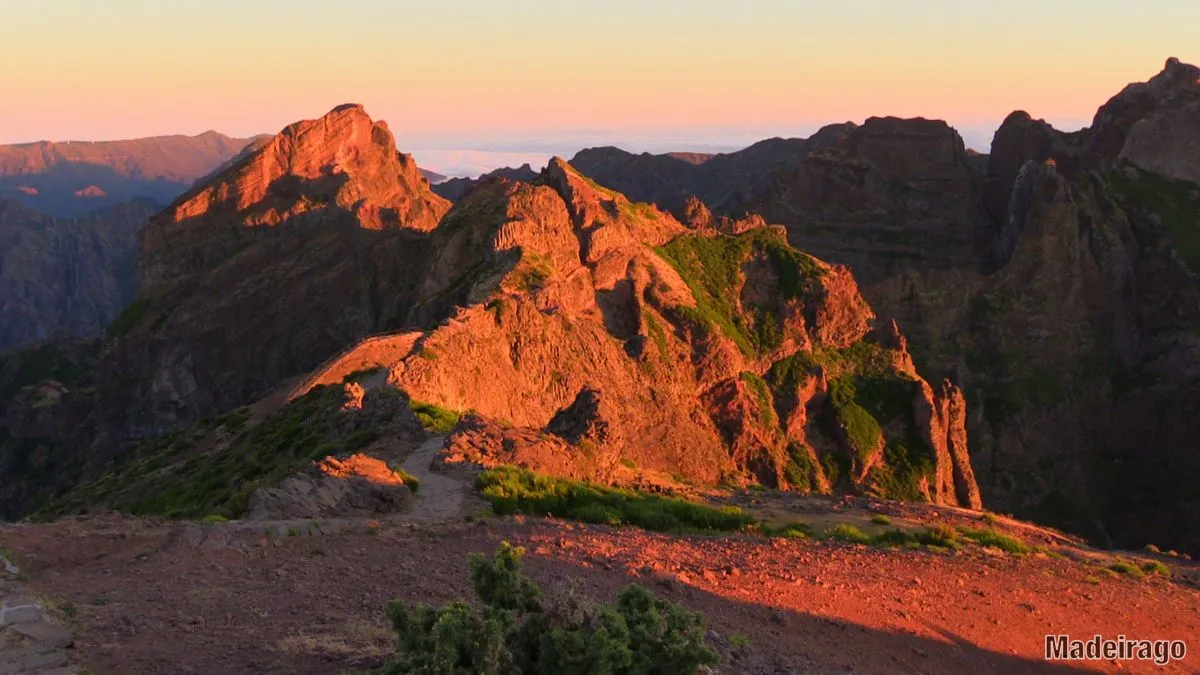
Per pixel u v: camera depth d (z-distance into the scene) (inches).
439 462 1195.3
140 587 658.8
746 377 3230.8
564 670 455.5
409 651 470.0
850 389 3503.9
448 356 2055.9
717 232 3713.1
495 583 512.1
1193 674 892.6
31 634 555.8
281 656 541.0
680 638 482.6
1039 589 1082.1
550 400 2399.1
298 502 949.8
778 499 1747.0
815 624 781.9
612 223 3117.6
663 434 2679.6
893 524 1492.4
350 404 1690.5
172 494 1800.0
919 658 765.9
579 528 1005.8
